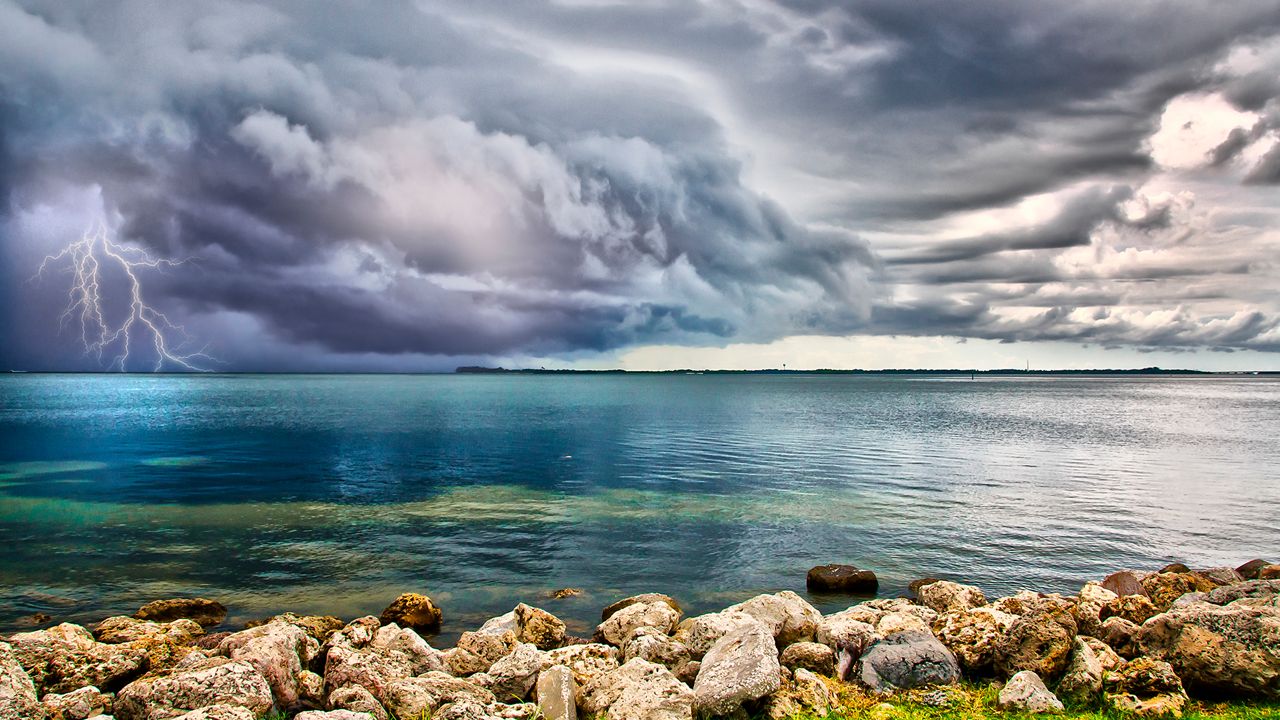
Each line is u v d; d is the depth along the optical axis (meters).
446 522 32.47
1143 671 12.18
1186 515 34.59
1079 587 23.42
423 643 15.42
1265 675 11.70
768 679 11.70
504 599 21.92
